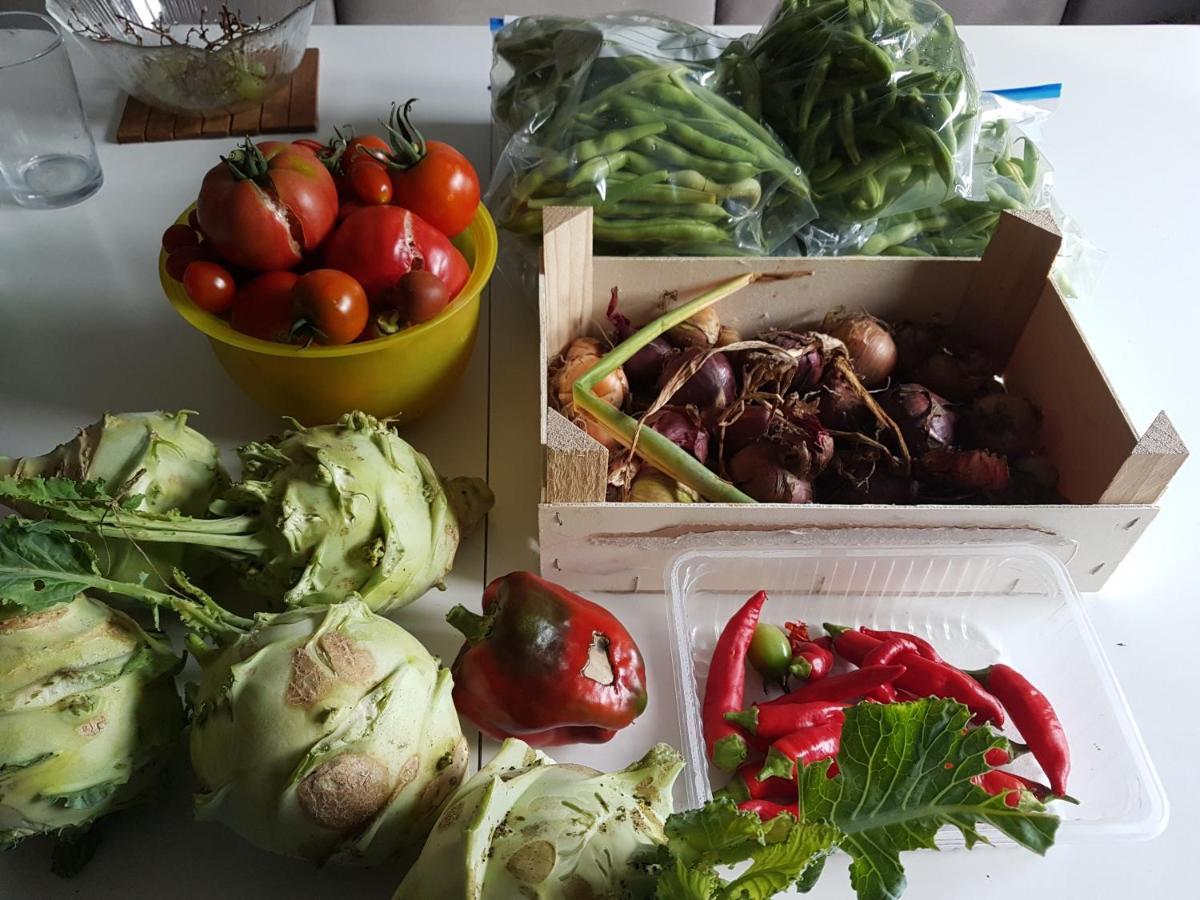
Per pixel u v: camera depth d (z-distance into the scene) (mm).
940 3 1577
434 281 668
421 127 1109
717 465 786
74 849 556
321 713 479
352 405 735
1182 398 876
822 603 752
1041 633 731
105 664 491
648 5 1526
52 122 983
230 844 577
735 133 863
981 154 973
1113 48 1266
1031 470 773
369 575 597
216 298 669
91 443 612
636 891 445
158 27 1162
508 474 794
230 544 575
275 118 1087
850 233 929
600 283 833
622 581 732
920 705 419
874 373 832
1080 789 644
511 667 599
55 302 899
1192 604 742
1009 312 844
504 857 456
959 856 600
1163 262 1006
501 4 1516
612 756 646
